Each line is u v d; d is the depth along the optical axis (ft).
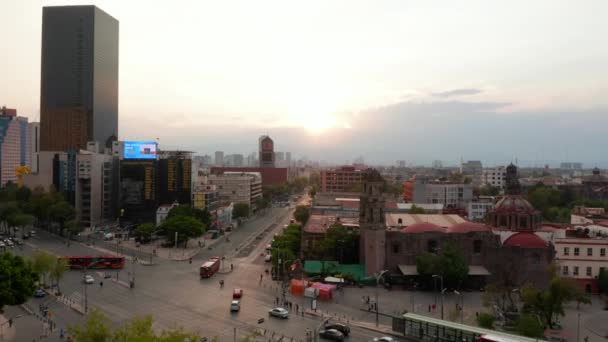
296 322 326.85
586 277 429.79
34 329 305.94
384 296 400.67
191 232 612.29
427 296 402.93
